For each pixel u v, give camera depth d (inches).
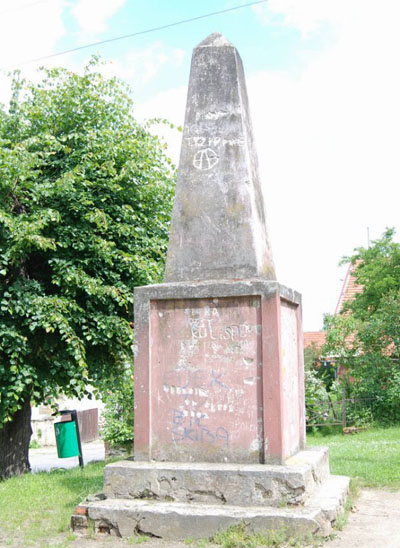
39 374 423.5
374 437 622.8
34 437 1031.0
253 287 261.4
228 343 264.1
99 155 434.9
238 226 279.9
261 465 249.6
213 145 291.7
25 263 431.5
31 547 235.6
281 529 225.5
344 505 270.5
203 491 246.7
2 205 405.1
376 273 930.7
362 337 785.6
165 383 270.5
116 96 475.8
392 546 223.9
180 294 271.3
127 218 446.9
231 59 299.0
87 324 424.8
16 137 444.1
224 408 261.0
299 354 312.2
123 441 613.0
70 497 322.7
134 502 249.1
